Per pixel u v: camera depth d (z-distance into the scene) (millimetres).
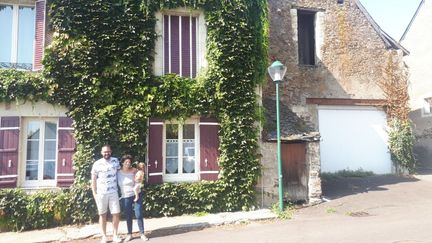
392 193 12461
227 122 10703
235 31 10984
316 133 11984
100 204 7734
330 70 15883
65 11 9844
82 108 9703
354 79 16156
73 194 9469
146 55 10312
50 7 9859
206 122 10695
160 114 10328
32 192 9438
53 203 9336
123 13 10250
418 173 16516
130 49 10164
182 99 10453
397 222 8750
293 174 11586
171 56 10859
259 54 11422
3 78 9438
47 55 9641
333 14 16234
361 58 16375
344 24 16344
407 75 16688
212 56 10828
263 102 13375
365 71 16359
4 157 9391
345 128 16016
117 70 9992
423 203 10969
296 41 15477
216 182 10508
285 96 14938
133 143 9914
